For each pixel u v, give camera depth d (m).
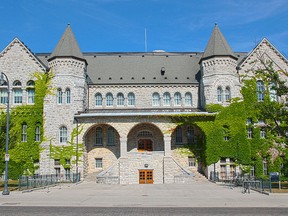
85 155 50.31
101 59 59.81
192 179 45.81
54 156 48.62
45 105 49.97
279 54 52.34
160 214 17.48
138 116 48.59
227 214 17.41
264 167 49.69
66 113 49.41
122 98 54.94
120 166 47.66
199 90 54.88
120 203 22.69
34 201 23.97
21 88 51.44
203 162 50.53
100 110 52.44
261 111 36.94
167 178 47.12
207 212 18.22
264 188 33.59
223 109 49.38
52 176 43.03
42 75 51.12
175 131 52.47
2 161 49.50
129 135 52.06
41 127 50.19
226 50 51.06
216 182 44.72
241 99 49.97
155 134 52.16
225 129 49.12
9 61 52.06
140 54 61.91
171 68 57.81
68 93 50.16
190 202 23.09
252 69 51.53
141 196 27.78
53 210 19.28
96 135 52.75
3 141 37.19
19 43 52.44
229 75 50.41
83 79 51.62
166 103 54.94
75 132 48.91
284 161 48.31
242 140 48.66
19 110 50.81
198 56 60.62
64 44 51.22
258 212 18.19
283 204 21.83
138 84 54.88
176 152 51.72
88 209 19.72
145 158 48.41
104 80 55.47
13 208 20.25
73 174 46.19
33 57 51.84
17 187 36.66
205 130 48.56
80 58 51.41
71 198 26.14
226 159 48.66
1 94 51.78
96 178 46.91
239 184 38.88
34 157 49.72
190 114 48.38
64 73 50.12
